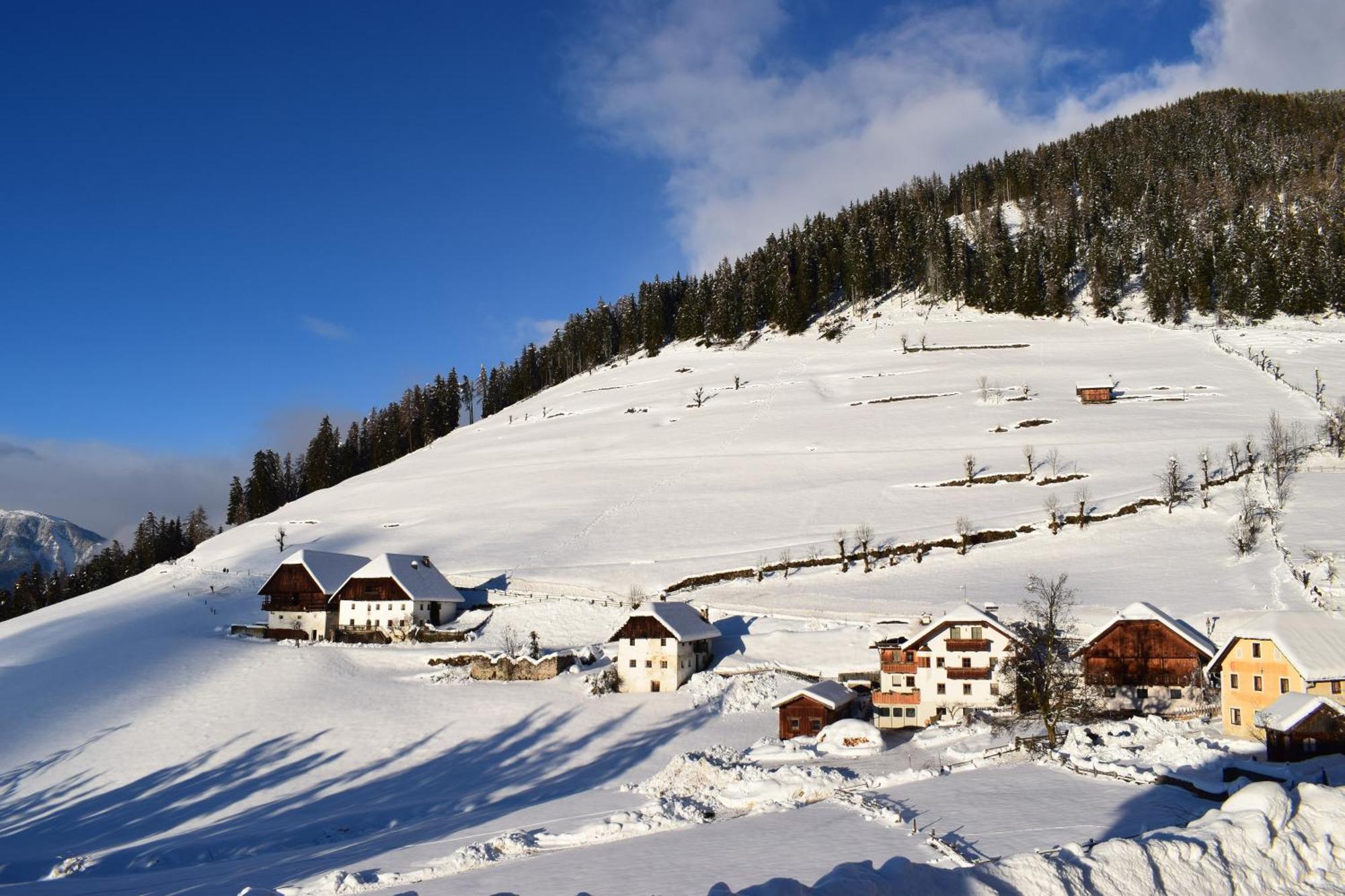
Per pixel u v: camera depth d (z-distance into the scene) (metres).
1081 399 169.00
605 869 36.00
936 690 68.44
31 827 59.38
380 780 64.62
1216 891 20.59
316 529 160.25
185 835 56.59
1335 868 21.55
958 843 34.72
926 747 58.03
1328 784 34.78
